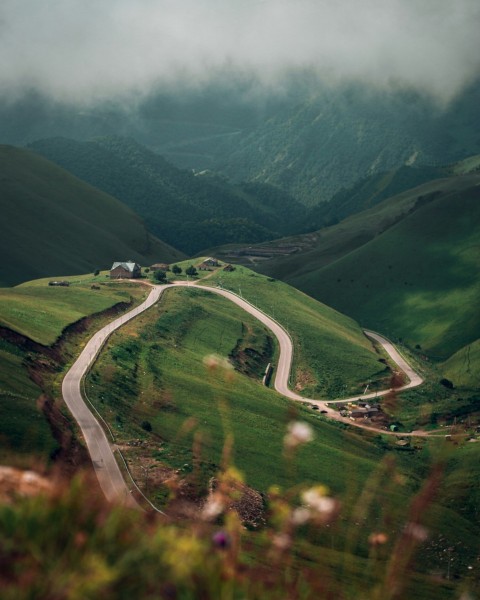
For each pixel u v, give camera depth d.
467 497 87.94
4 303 124.81
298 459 85.88
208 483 56.66
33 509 5.23
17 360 90.25
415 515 5.82
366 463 92.81
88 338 122.31
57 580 4.55
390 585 5.60
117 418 81.12
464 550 66.25
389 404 6.76
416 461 106.88
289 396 143.00
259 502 62.81
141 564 4.89
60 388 89.62
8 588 4.42
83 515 5.27
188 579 4.86
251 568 5.60
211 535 5.49
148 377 107.25
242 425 96.00
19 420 61.00
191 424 7.88
